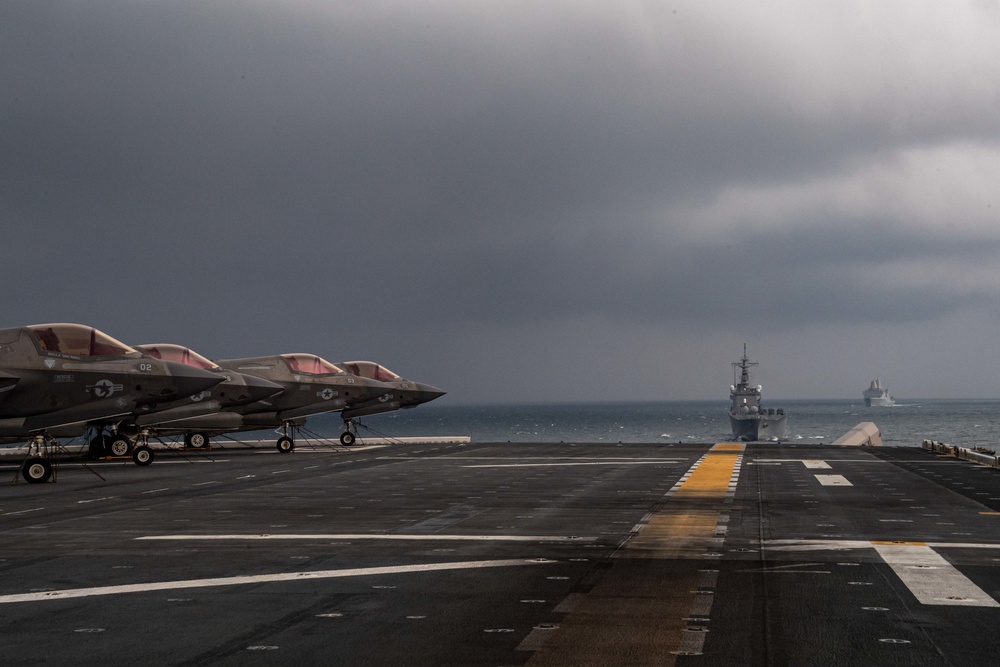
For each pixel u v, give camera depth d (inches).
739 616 422.0
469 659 355.6
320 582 506.9
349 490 1009.5
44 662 357.1
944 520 741.3
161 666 350.6
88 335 1385.3
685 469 1261.1
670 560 565.9
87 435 1589.6
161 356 1675.7
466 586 493.4
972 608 434.9
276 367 1940.2
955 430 7593.5
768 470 1238.9
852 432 3567.9
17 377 1310.3
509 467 1316.4
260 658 359.9
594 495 941.2
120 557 590.9
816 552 590.9
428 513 804.0
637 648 369.4
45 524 752.3
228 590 486.9
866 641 377.4
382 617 425.1
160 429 1744.6
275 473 1256.8
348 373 1996.8
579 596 466.3
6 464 1578.5
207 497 951.6
